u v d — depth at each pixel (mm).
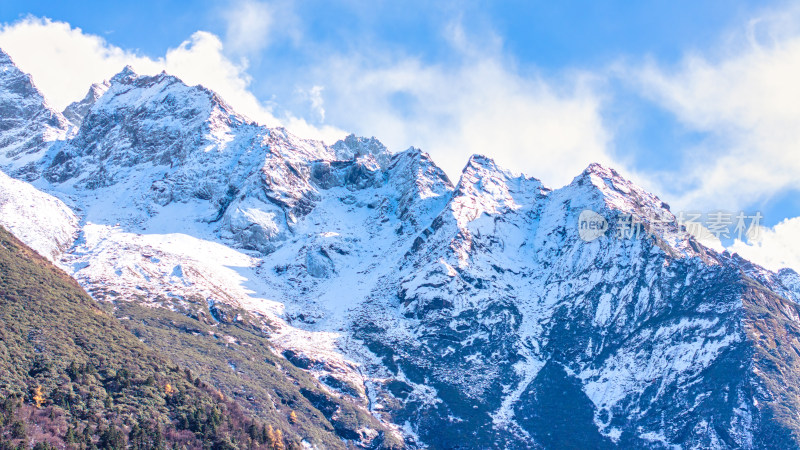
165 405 175875
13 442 144625
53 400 161125
